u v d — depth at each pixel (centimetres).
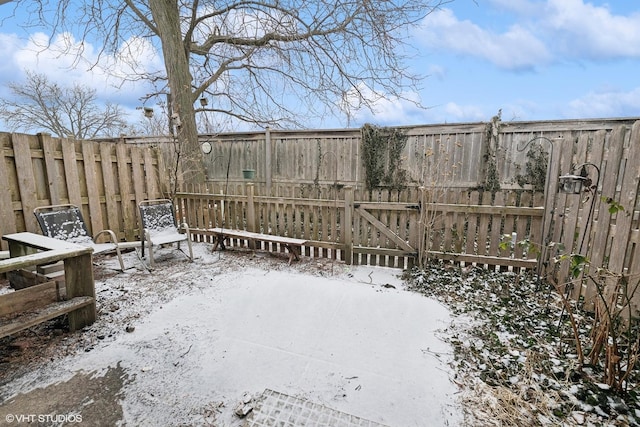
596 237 253
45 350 207
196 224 516
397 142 576
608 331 184
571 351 207
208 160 731
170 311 265
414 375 185
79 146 397
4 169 324
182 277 349
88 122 1245
